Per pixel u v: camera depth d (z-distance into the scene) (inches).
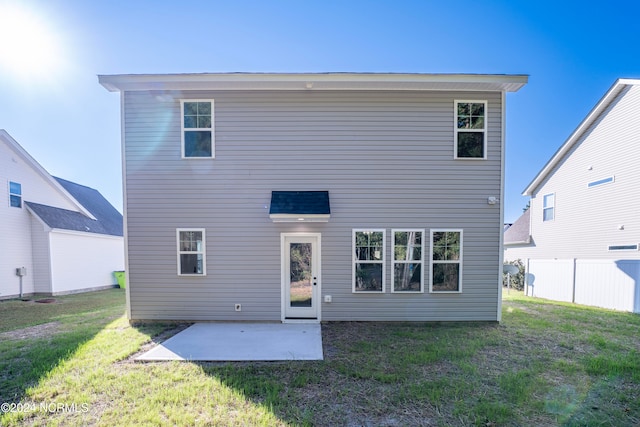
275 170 275.6
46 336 233.1
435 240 275.7
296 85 266.2
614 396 140.9
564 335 237.5
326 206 262.1
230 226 274.7
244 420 120.9
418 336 233.5
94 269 595.8
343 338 227.5
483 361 182.9
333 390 146.3
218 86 267.6
